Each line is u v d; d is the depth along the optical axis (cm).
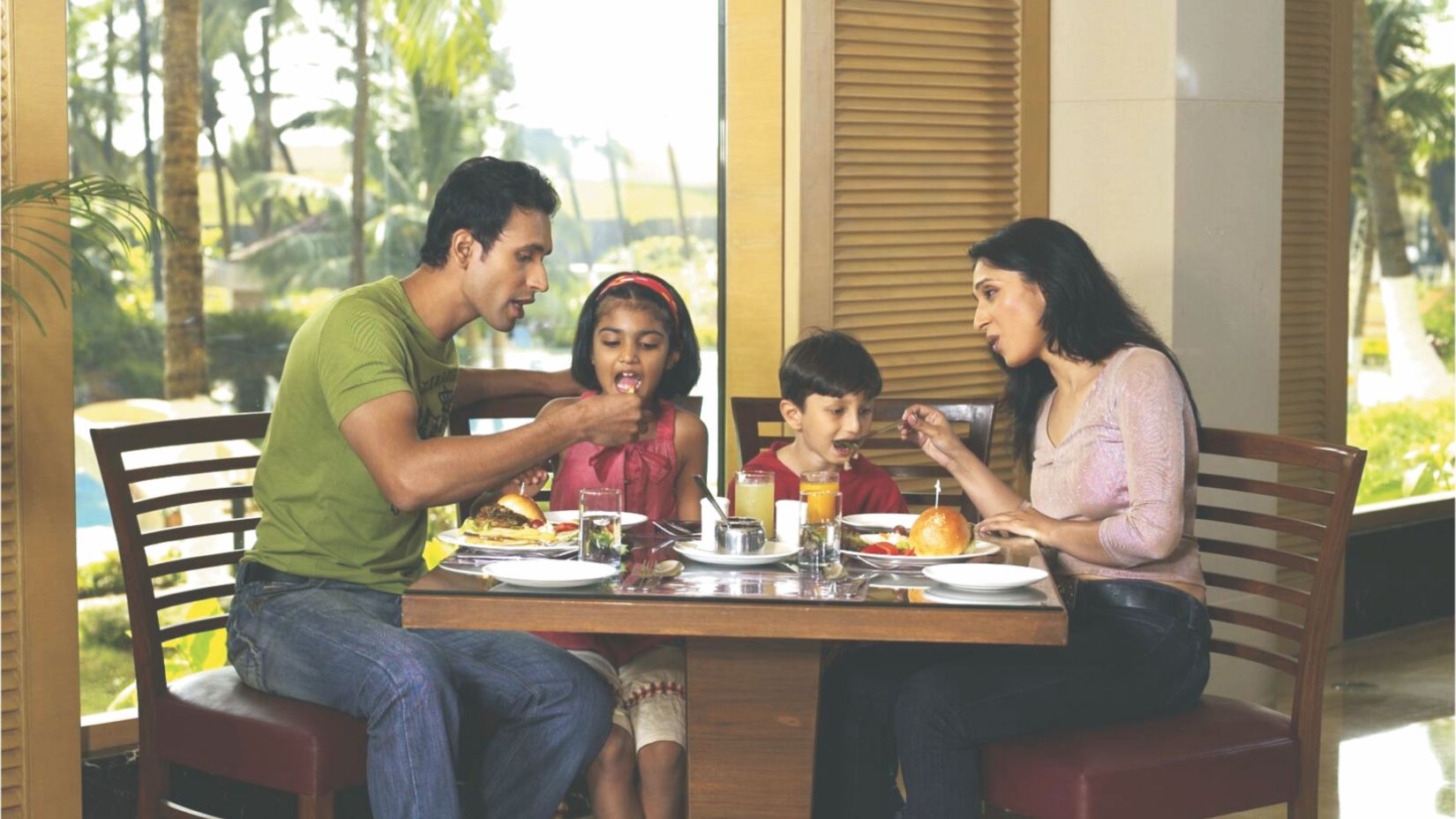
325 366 211
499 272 224
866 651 233
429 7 844
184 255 822
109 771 267
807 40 301
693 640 193
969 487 238
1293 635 211
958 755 198
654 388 247
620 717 218
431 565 618
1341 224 399
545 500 279
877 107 310
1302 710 207
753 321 310
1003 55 323
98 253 795
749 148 307
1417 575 430
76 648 255
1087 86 325
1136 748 194
